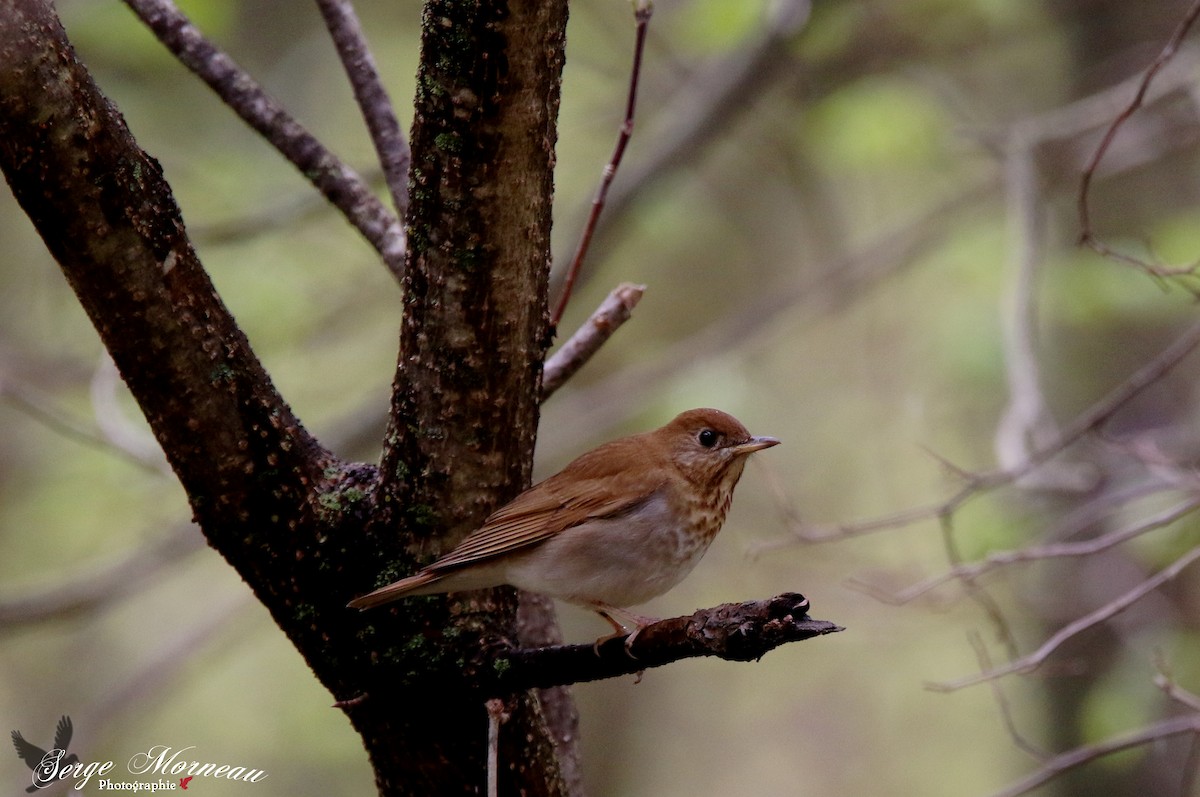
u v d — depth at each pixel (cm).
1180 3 1356
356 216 720
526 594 736
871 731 2053
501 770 569
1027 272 1080
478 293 526
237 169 1343
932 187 1847
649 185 1345
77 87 495
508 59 490
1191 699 831
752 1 1330
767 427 1761
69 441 1423
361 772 1842
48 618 1202
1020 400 1000
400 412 552
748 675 2038
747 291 1817
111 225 504
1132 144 1256
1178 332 1261
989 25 1452
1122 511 1077
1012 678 1502
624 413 1441
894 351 1761
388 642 555
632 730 1859
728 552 1513
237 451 541
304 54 1648
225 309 541
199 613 1784
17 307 1588
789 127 1502
